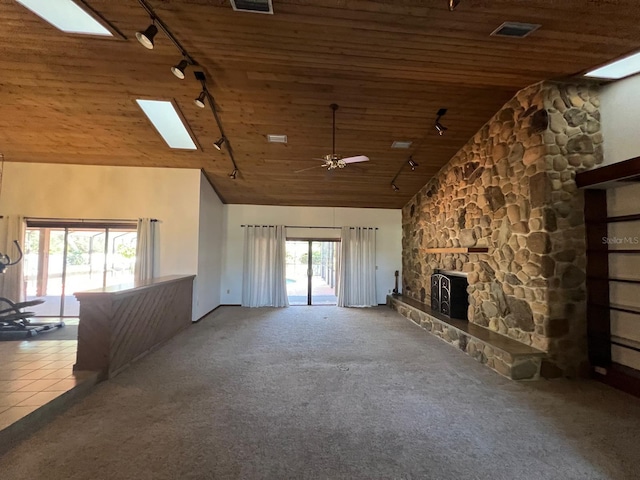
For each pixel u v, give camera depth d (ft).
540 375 11.54
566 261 11.93
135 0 8.85
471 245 16.79
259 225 26.53
